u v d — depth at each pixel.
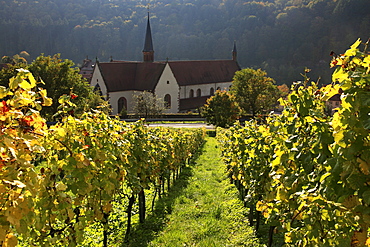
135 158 8.81
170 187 13.92
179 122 53.06
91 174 5.70
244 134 10.11
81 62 128.75
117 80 59.69
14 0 134.62
